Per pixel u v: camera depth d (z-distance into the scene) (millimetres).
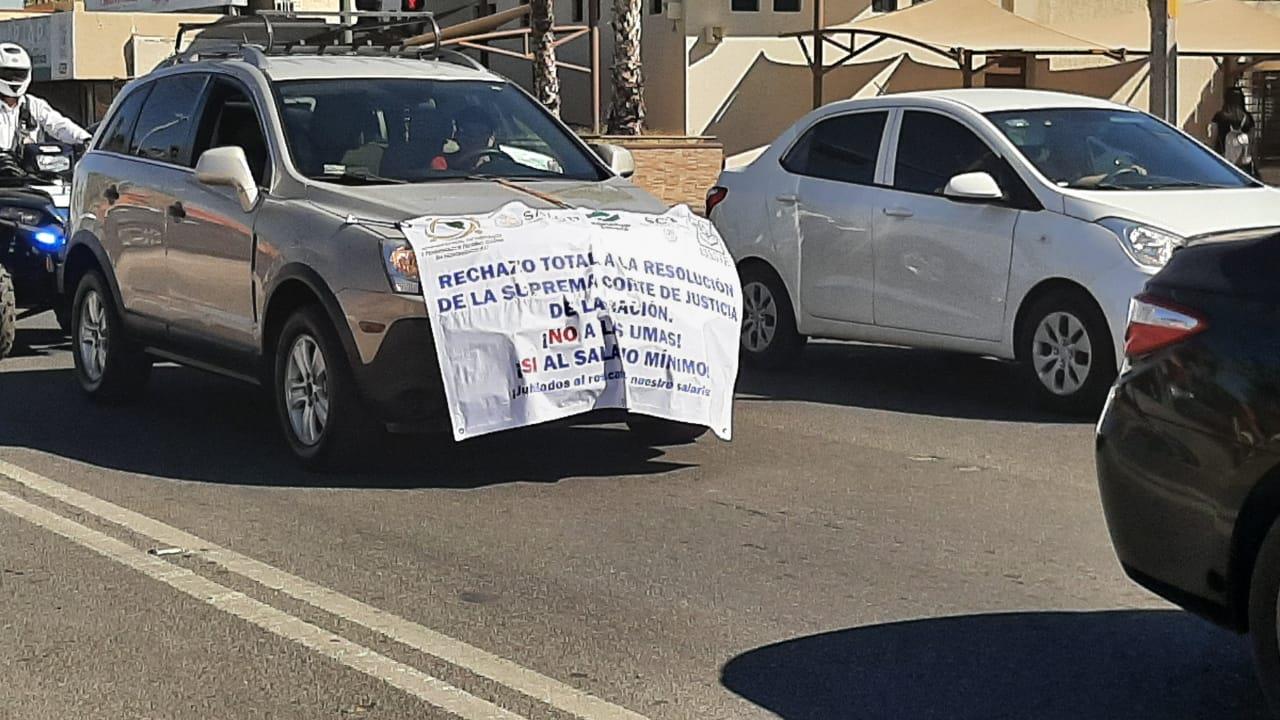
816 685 5539
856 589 6652
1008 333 10445
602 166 9578
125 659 5812
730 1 27375
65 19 32375
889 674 5652
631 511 7922
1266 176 29156
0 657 5836
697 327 8328
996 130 10719
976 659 5805
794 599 6516
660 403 8203
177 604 6438
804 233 11688
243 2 29953
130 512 7859
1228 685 5559
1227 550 4891
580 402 8039
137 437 9641
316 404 8586
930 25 25156
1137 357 5207
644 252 8234
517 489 8352
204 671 5691
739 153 27672
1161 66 16641
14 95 13469
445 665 5734
